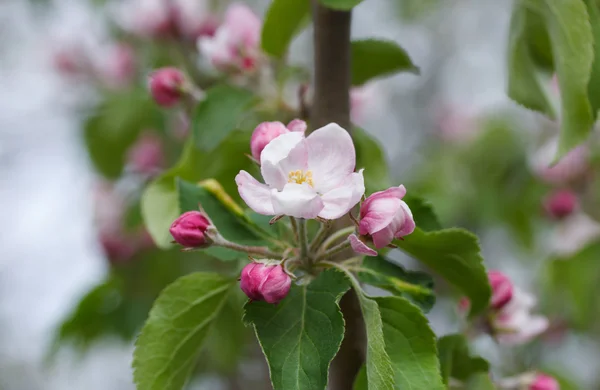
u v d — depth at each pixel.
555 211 0.96
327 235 0.63
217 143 0.68
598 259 0.92
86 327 0.91
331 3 0.62
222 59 0.72
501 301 0.66
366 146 0.72
